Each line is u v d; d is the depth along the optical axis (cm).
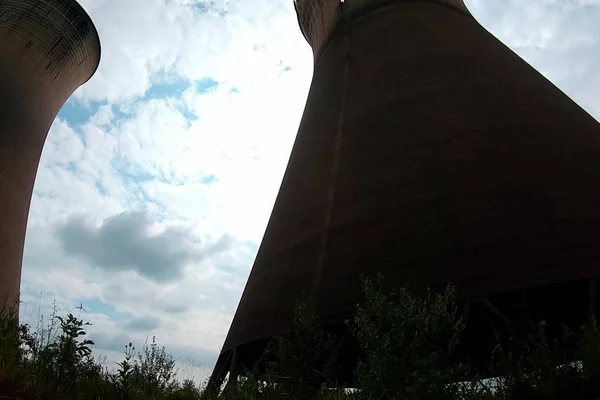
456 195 1480
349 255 1526
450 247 1390
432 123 1709
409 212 1509
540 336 984
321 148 1973
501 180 1466
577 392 816
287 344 1077
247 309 1727
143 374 1074
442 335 877
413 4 2364
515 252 1322
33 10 3472
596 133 1662
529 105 1705
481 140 1592
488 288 1295
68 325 902
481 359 1458
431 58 1989
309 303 1448
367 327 795
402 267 1411
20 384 788
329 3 2698
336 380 1145
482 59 1956
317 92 2338
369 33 2306
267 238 1930
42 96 3500
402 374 726
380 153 1719
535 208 1381
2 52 3247
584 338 965
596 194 1395
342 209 1658
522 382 870
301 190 1900
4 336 858
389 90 1928
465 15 2442
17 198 3042
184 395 1081
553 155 1502
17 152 3108
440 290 1330
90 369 959
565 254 1288
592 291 1241
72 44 3712
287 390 971
